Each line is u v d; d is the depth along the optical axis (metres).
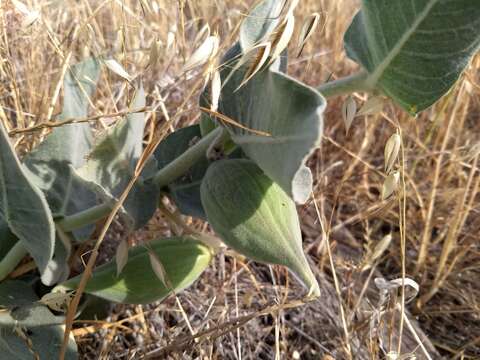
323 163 0.45
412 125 0.46
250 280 0.34
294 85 0.16
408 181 0.41
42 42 0.35
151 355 0.26
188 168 0.24
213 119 0.22
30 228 0.22
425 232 0.38
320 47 0.50
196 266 0.25
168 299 0.31
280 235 0.20
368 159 0.44
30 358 0.23
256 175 0.21
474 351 0.35
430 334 0.36
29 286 0.26
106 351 0.27
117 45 0.37
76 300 0.22
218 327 0.25
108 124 0.26
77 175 0.22
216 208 0.21
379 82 0.20
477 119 0.49
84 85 0.27
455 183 0.45
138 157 0.25
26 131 0.24
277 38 0.18
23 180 0.20
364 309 0.33
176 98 0.40
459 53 0.18
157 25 0.38
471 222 0.43
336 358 0.31
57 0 0.38
